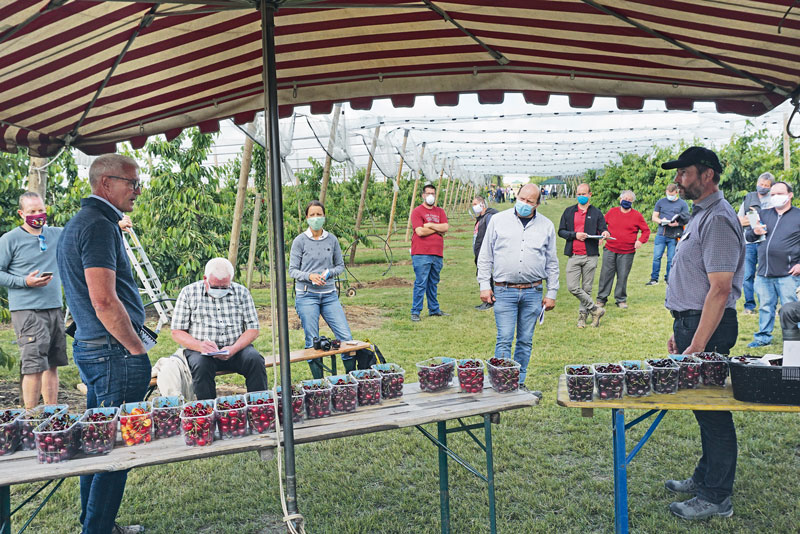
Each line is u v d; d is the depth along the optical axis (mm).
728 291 3211
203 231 10773
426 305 10672
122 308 2963
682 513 3385
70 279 2967
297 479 4074
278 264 2346
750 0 2107
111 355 3004
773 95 2926
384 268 16188
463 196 49062
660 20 2438
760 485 3688
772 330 6879
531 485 3850
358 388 3039
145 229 10273
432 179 22234
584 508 3553
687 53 2734
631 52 2832
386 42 3080
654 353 6801
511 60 3186
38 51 2598
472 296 11594
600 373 2926
